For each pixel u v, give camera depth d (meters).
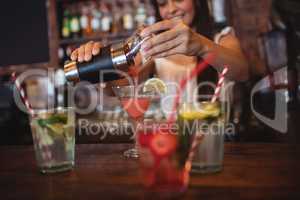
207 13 2.46
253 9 3.07
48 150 1.02
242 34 3.08
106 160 1.18
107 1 3.45
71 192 0.85
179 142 0.92
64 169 1.04
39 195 0.85
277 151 1.25
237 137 2.31
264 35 2.91
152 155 0.83
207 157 0.96
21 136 2.97
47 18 3.51
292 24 2.59
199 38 1.48
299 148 1.29
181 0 2.41
